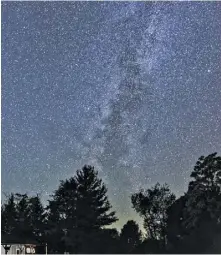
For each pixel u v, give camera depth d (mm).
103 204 49219
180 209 48438
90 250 44562
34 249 30859
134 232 54031
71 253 44094
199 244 39094
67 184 49188
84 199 48125
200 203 39406
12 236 47281
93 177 49719
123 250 48219
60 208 48562
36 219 51500
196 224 39531
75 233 45125
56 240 45000
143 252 49062
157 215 54906
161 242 50562
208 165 40250
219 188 40000
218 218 38750
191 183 40906
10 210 52219
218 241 38062
